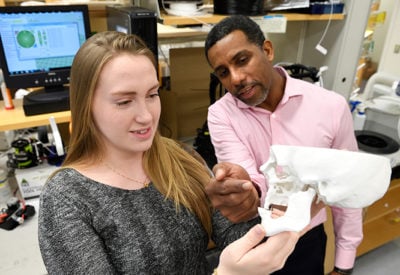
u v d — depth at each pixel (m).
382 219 1.95
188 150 0.94
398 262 1.97
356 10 1.41
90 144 0.70
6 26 1.20
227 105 1.08
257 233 0.48
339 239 1.19
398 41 1.89
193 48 1.60
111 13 1.36
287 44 1.75
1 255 1.04
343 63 1.51
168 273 0.69
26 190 1.30
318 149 0.49
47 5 1.25
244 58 0.90
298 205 0.48
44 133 1.47
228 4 1.21
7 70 1.25
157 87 0.63
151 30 1.15
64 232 0.60
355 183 0.47
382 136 1.68
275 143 1.03
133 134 0.62
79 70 0.61
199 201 0.77
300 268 1.15
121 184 0.69
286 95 1.01
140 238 0.67
